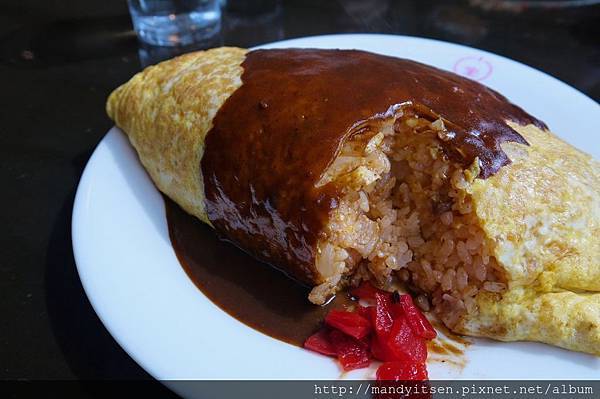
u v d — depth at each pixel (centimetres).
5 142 33
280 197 22
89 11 46
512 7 47
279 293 24
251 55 28
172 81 28
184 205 27
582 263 22
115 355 23
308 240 22
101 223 25
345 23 45
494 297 22
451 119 23
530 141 25
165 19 41
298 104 23
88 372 22
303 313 23
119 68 40
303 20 45
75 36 43
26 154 33
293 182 22
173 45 42
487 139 23
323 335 22
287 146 23
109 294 22
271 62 27
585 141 29
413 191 25
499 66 33
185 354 21
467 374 21
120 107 29
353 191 22
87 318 24
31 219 29
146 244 25
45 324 24
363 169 22
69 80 39
